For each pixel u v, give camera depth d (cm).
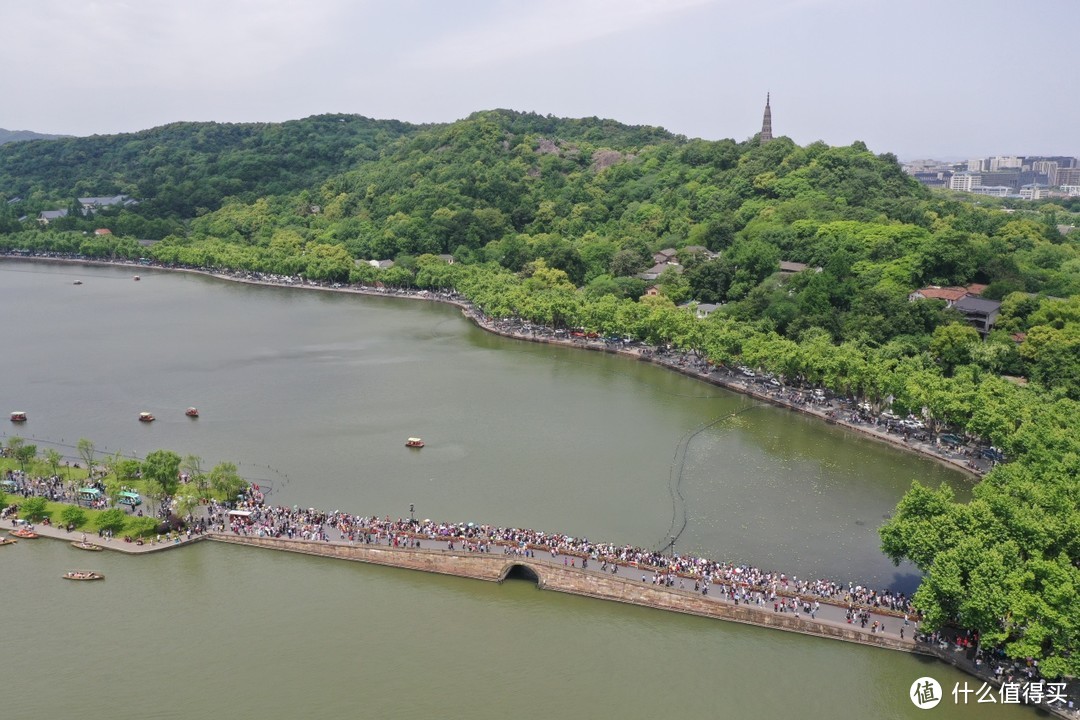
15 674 13350
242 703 12762
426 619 15050
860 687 13300
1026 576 13025
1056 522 14512
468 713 12638
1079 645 12306
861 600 15200
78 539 17250
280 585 16000
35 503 17875
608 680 13475
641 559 16488
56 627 14550
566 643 14412
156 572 16325
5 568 16312
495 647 14275
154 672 13450
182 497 17875
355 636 14500
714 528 18575
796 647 14262
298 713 12556
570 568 15838
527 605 15538
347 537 17238
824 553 17475
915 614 14625
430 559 16488
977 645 13750
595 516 19088
